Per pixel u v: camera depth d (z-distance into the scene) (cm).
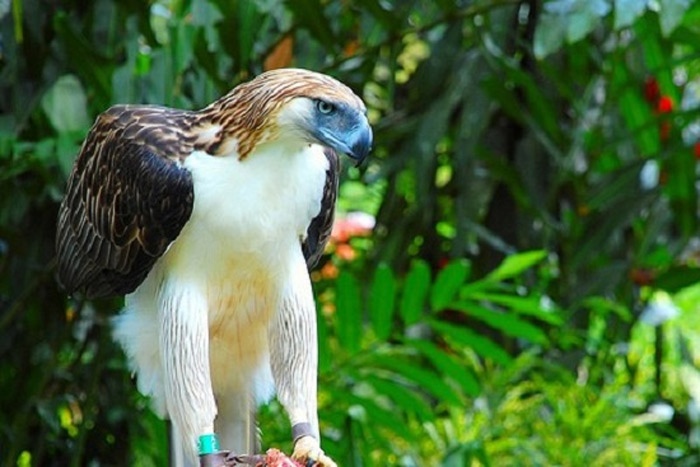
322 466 699
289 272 712
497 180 1211
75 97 960
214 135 688
